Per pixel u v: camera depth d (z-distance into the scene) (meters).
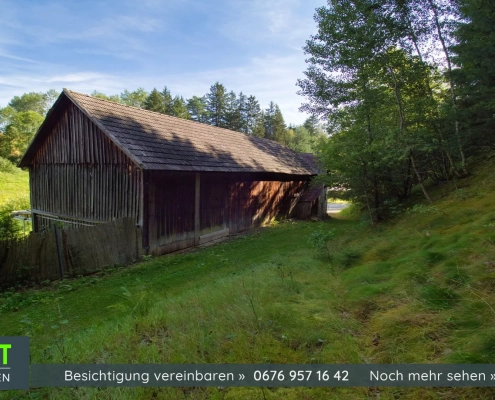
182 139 11.79
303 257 7.16
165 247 10.03
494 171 8.08
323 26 9.62
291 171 16.89
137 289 6.31
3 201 20.02
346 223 16.12
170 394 2.38
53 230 7.58
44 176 12.55
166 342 3.24
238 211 13.66
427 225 6.73
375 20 8.42
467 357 2.32
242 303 4.04
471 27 7.58
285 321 3.43
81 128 10.94
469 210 6.33
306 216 18.34
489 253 3.99
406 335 2.91
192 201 11.06
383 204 9.66
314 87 11.18
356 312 3.69
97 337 3.60
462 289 3.37
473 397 2.04
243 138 17.31
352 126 10.27
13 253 7.01
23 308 5.77
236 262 8.30
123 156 9.73
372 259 5.93
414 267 4.41
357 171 9.21
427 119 9.12
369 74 9.26
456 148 9.02
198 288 5.80
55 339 3.88
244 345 2.99
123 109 11.27
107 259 8.50
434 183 10.62
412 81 9.47
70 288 6.68
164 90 62.22
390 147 8.42
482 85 7.60
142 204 9.26
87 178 10.83
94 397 2.39
